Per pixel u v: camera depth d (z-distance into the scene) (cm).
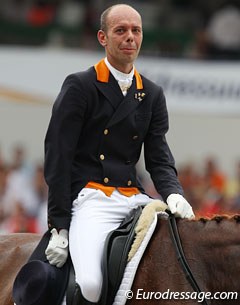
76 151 1079
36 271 1034
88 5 3381
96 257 1020
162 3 3588
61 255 1035
